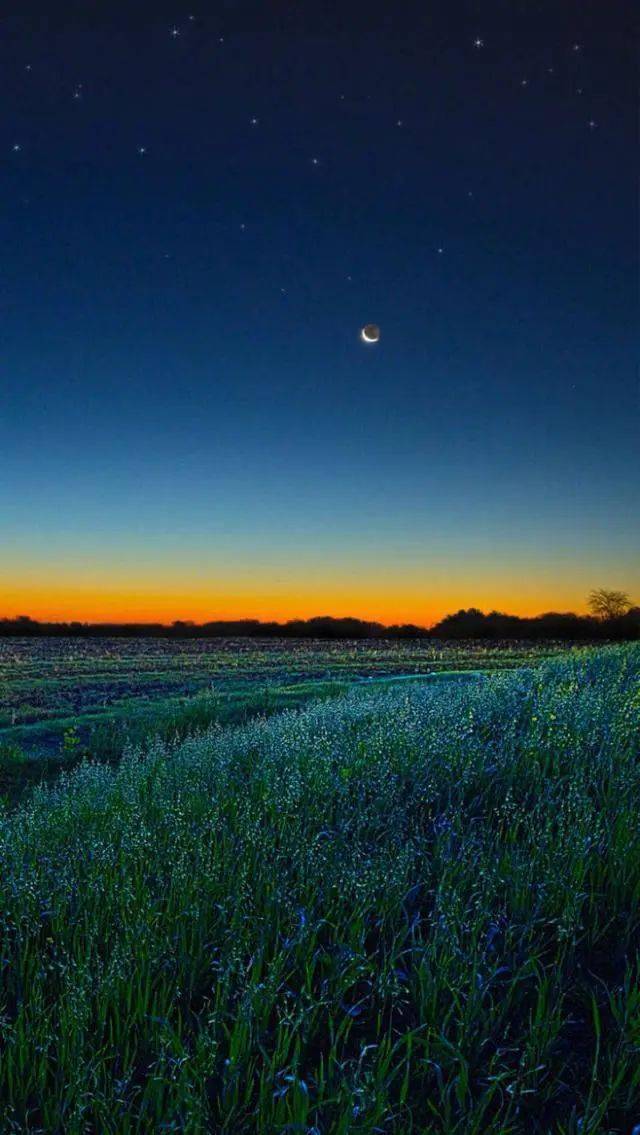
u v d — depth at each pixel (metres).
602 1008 3.45
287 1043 3.06
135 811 6.14
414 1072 3.14
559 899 4.12
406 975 3.64
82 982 3.43
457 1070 3.13
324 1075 3.14
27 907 4.41
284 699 17.73
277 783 6.26
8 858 5.18
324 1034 3.43
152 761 8.55
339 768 6.57
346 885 4.35
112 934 4.19
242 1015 3.23
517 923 4.05
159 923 4.17
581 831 4.66
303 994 3.42
